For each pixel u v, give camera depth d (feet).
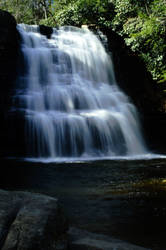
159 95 49.39
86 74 50.29
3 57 41.22
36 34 51.16
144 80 52.39
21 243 5.42
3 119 33.12
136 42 51.19
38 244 5.50
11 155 32.17
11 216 5.98
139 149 38.99
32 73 45.09
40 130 32.81
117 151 35.65
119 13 58.23
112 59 54.60
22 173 21.15
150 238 8.52
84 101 42.39
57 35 54.44
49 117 33.94
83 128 34.22
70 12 67.31
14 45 44.50
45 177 19.48
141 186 15.33
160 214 10.66
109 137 35.99
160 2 47.29
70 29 55.98
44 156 32.14
